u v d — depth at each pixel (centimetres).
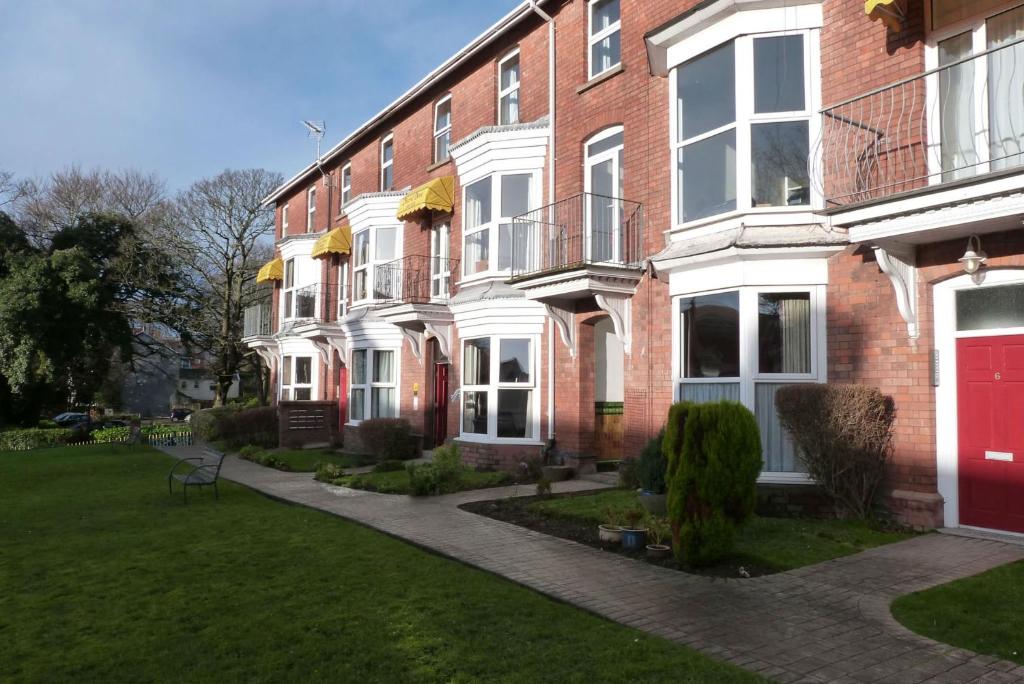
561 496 1064
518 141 1448
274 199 2922
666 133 1127
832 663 466
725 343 977
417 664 475
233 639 528
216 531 911
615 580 655
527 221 1288
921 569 664
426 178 1855
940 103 834
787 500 900
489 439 1421
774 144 959
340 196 2394
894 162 852
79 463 1802
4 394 3259
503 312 1419
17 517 1038
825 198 847
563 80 1393
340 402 2214
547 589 627
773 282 922
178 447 2356
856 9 903
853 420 817
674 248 1043
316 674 464
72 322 3209
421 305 1612
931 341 810
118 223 3612
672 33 1040
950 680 439
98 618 582
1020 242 737
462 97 1730
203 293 3659
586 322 1300
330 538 849
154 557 778
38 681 461
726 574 667
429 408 1762
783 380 923
